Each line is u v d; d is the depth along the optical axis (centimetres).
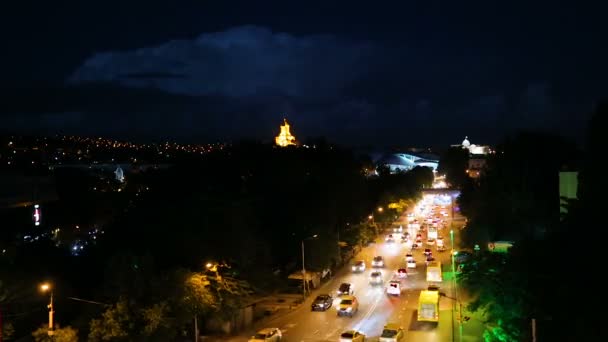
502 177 7650
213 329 5412
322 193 9250
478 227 7694
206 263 5359
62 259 5566
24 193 10125
